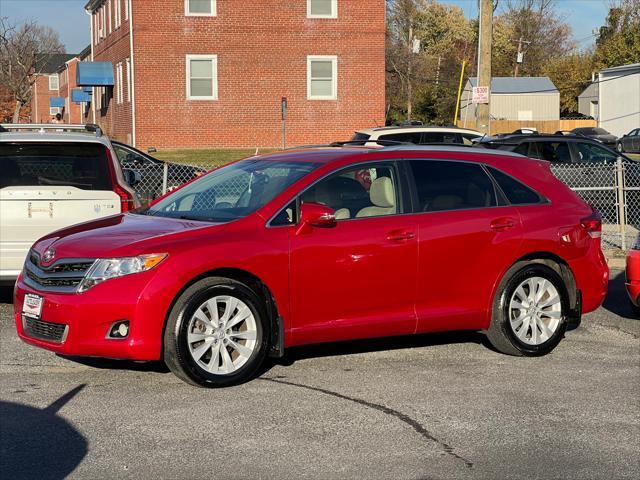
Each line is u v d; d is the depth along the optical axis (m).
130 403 6.22
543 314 7.67
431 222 7.22
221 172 7.82
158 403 6.22
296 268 6.75
